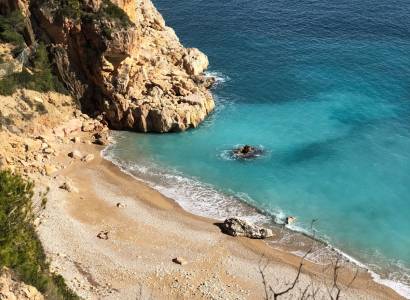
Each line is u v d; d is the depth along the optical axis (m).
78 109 81.62
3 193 31.23
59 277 40.22
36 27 79.75
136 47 79.94
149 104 80.56
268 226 61.50
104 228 59.44
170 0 128.62
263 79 94.19
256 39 107.81
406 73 93.44
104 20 77.31
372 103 86.12
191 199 66.31
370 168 70.94
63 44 79.81
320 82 92.56
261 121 82.88
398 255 56.75
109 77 79.50
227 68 97.94
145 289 50.94
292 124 81.81
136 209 63.50
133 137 78.94
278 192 67.19
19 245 32.47
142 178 70.06
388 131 78.94
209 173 71.25
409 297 51.31
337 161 72.62
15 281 30.47
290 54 101.81
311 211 63.72
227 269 54.34
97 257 54.59
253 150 75.56
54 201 62.66
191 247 57.38
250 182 69.25
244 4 124.00
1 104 72.62
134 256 55.34
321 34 108.56
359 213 63.00
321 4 121.44
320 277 53.69
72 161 71.88
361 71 94.94
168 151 75.94
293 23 113.44
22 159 69.31
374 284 52.94
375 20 112.56
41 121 75.69
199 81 90.62
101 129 79.38
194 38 109.44
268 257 56.47
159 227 60.44
